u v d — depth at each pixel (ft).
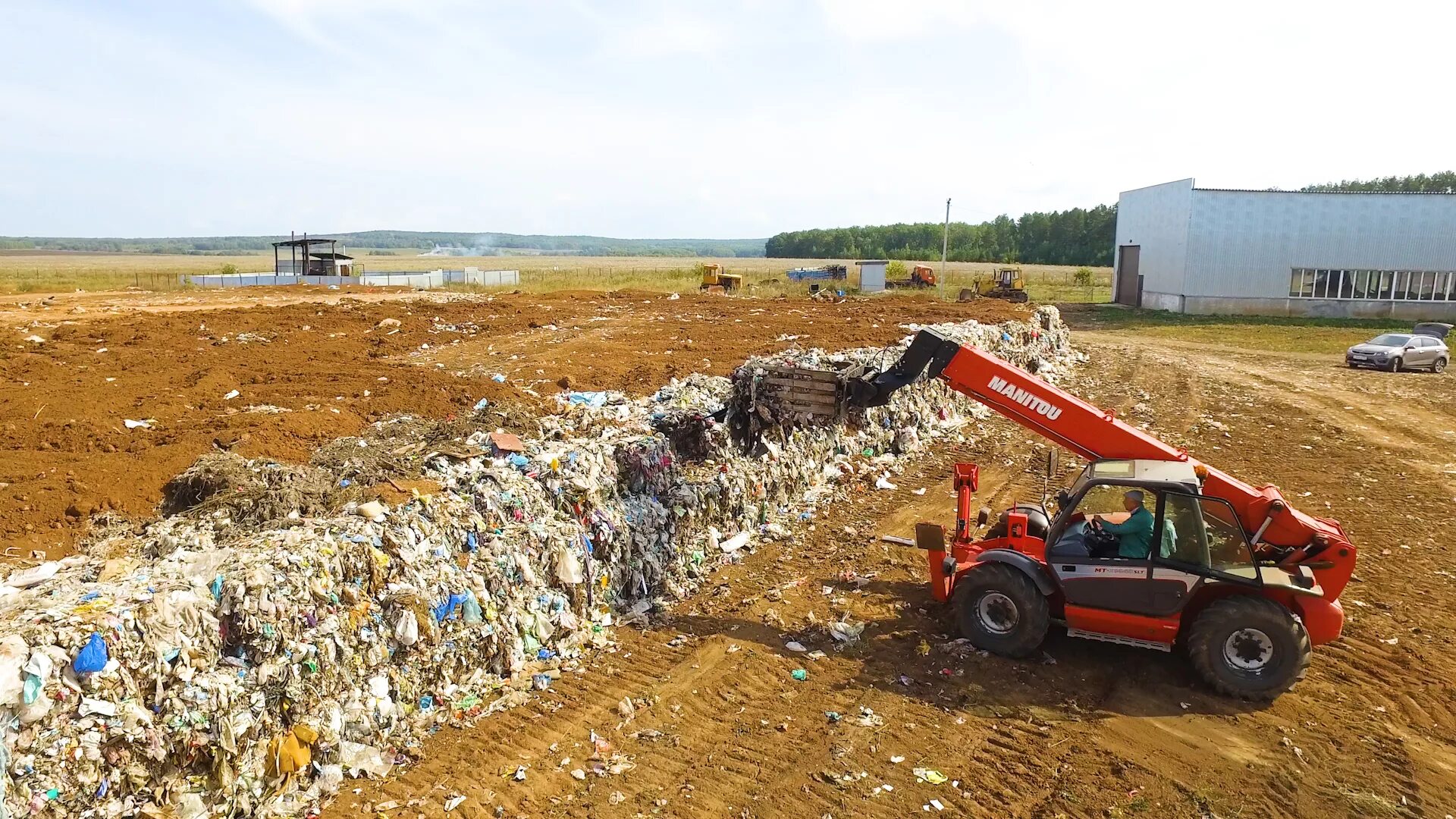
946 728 22.40
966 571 26.30
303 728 19.25
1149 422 58.18
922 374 29.14
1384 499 41.22
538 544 26.40
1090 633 25.14
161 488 28.02
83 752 16.07
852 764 20.80
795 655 26.17
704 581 31.45
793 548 34.78
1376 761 21.02
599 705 23.21
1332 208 128.06
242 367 50.52
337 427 36.47
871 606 29.43
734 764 20.80
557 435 35.09
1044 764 20.98
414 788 19.54
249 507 24.99
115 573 21.08
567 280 192.54
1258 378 76.18
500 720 22.29
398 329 69.00
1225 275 135.23
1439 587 30.86
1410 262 125.39
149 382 44.52
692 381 47.24
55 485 27.25
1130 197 160.04
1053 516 31.78
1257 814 19.19
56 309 78.48
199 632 18.66
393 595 22.15
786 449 40.16
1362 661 25.70
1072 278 249.34
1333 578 24.00
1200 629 23.61
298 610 20.06
